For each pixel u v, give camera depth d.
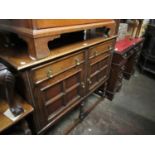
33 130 0.88
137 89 2.08
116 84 1.71
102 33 1.31
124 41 1.87
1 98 0.74
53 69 0.77
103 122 1.47
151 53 2.28
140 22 2.03
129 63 2.18
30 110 0.69
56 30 0.71
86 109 1.59
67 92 0.98
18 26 0.68
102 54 1.24
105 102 1.77
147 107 1.73
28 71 0.65
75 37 1.13
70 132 1.33
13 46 0.86
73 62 0.90
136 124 1.47
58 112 0.98
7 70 0.59
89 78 1.18
